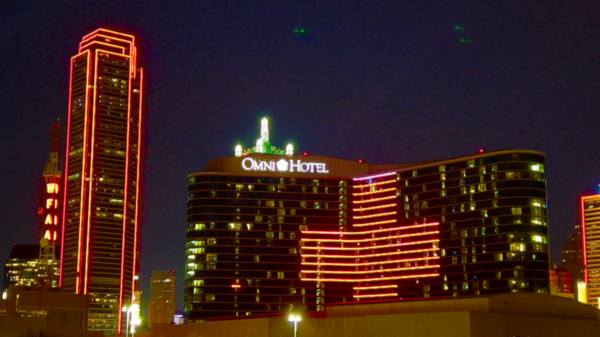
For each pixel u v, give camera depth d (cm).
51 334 16450
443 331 15038
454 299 15988
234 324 18425
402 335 15562
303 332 17100
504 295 15800
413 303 16438
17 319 16438
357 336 16225
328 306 17888
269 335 17450
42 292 19038
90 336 16675
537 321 15762
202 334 19400
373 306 17088
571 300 16725
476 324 14775
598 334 16650
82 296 19588
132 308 16900
